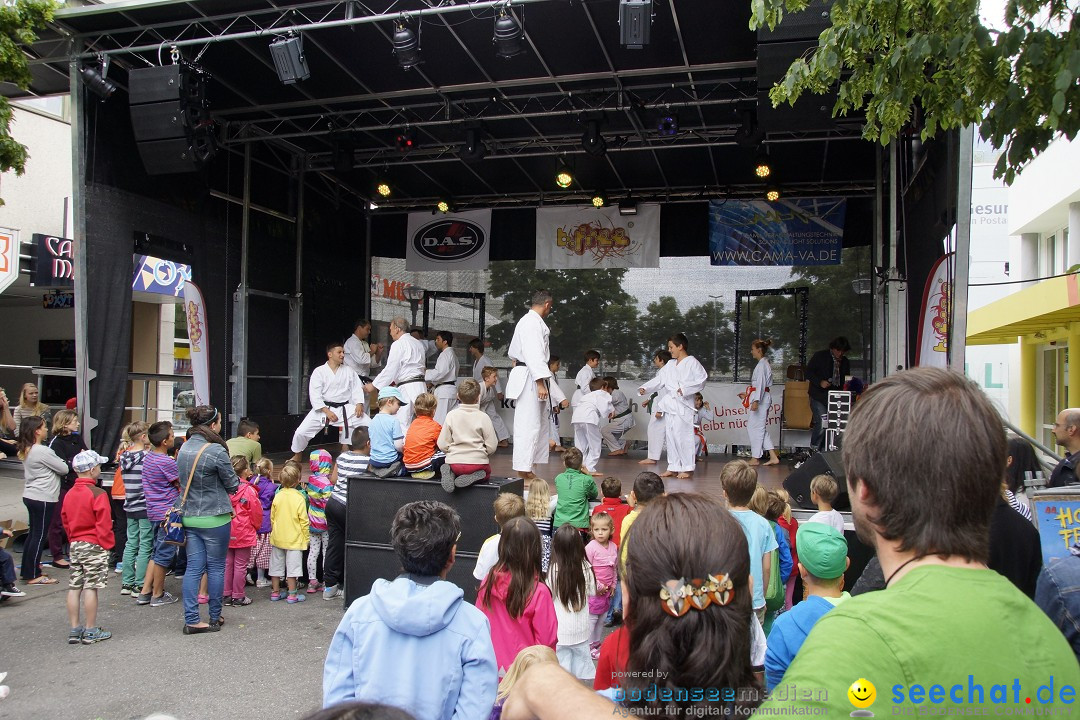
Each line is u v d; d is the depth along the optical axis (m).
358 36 8.19
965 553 1.11
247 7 7.59
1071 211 12.45
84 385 8.19
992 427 1.14
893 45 4.08
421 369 9.83
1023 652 1.03
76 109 8.13
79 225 8.16
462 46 8.38
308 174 12.41
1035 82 3.58
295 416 11.87
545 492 5.93
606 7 7.43
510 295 14.01
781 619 2.47
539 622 3.68
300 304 12.02
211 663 5.23
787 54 6.51
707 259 13.15
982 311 13.58
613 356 13.52
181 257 9.66
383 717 0.95
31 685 4.80
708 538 1.29
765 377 11.06
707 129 10.62
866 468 1.17
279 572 6.93
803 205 12.31
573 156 11.60
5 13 7.20
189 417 6.02
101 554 5.68
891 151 8.65
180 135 7.95
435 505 2.54
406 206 14.12
